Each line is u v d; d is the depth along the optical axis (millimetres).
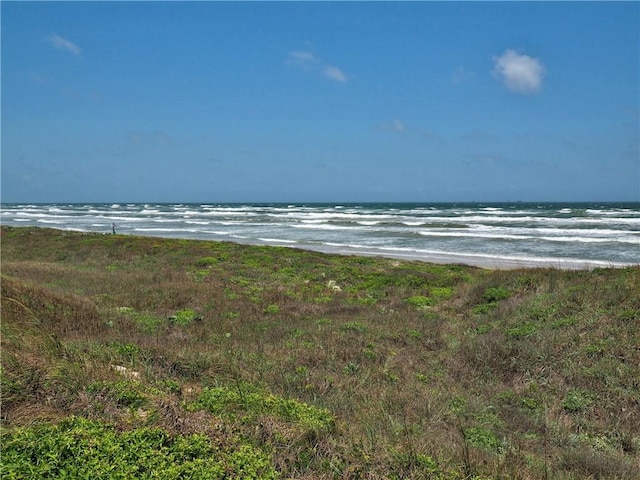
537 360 9625
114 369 7098
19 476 4102
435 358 10352
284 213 102500
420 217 77500
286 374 8430
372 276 21156
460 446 5730
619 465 5871
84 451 4457
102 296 15516
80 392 5883
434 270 23094
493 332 11547
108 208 158250
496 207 132500
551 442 6680
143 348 8836
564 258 29750
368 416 6559
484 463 5316
